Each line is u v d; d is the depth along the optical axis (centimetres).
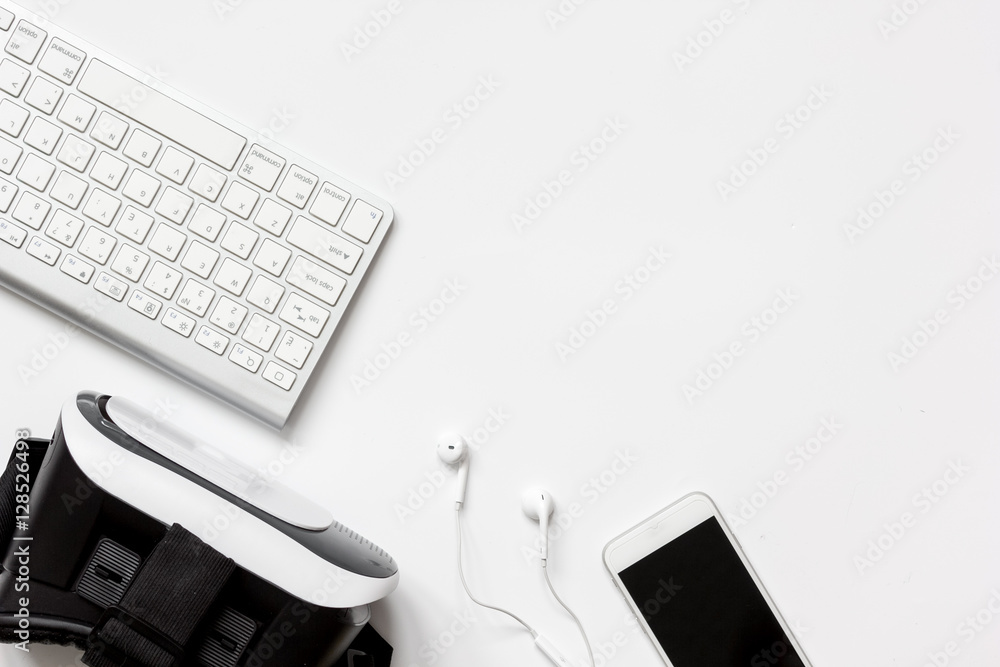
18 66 56
